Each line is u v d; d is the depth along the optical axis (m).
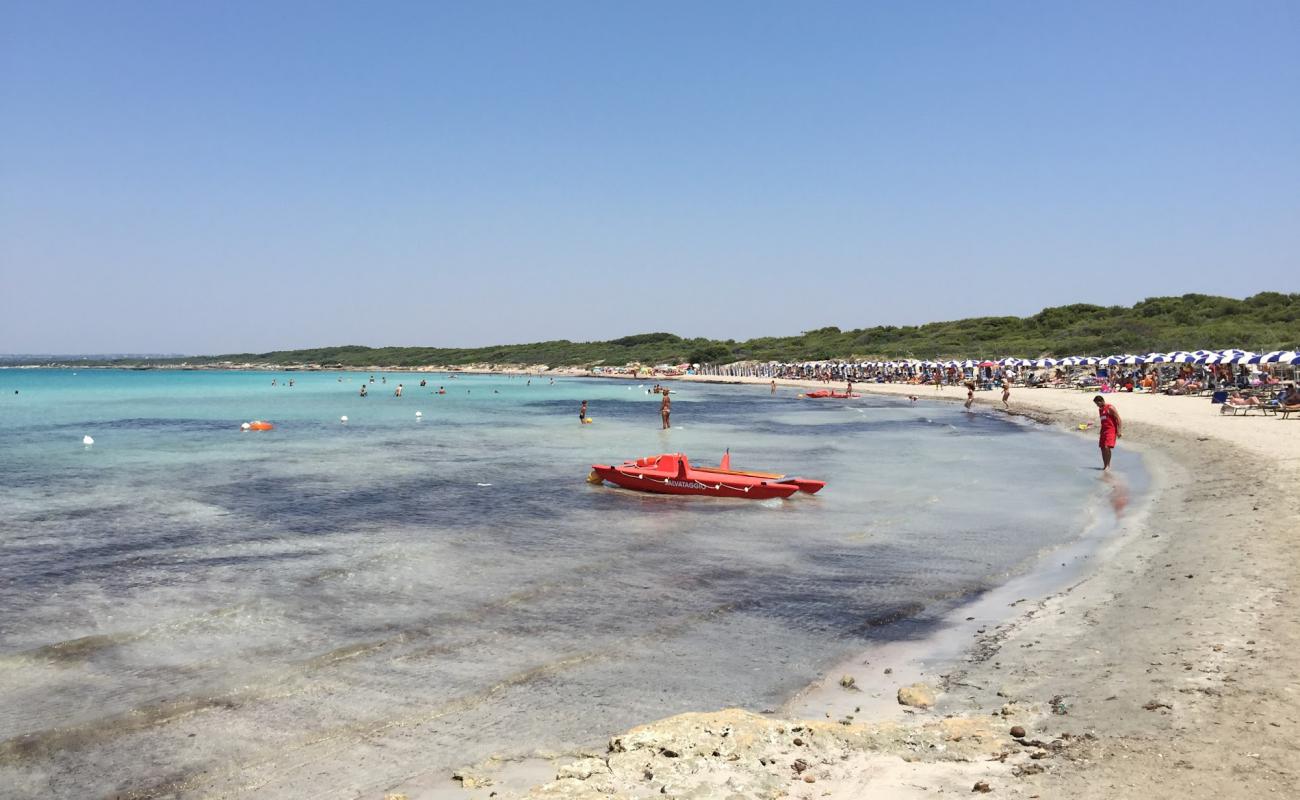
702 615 11.94
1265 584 11.05
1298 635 8.83
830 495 23.38
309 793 6.87
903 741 7.07
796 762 6.64
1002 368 82.06
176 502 22.56
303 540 17.53
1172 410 43.34
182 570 14.81
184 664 10.01
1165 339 94.31
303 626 11.52
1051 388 75.44
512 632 11.20
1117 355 88.62
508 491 24.66
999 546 16.33
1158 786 5.77
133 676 9.61
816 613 11.97
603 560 15.58
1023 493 23.00
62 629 11.41
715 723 7.56
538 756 7.45
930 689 8.68
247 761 7.48
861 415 59.47
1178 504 18.78
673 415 61.66
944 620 11.46
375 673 9.67
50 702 8.85
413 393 104.50
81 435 44.56
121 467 30.44
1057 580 13.28
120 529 18.70
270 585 13.75
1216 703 7.25
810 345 170.00
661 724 7.55
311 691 9.14
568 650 10.45
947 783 6.14
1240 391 45.97
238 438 43.12
